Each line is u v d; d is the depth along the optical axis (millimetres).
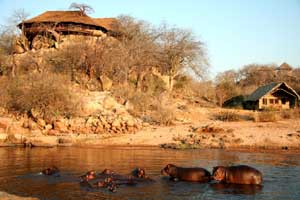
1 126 37188
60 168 21188
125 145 33469
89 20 65000
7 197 14172
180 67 66438
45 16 65000
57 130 37344
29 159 24891
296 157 26516
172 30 71188
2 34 63781
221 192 15656
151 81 59156
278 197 14898
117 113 40438
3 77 50875
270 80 89812
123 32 66562
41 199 14344
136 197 14742
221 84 66375
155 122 41688
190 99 60531
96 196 14844
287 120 43500
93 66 52469
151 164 22891
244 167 17594
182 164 22938
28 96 39719
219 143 33062
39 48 61406
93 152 28938
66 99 39812
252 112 48625
